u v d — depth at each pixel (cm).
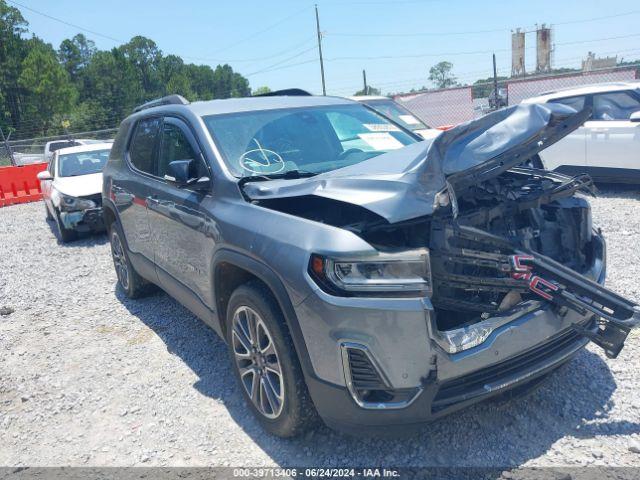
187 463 310
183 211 388
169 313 538
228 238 325
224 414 355
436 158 278
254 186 336
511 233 322
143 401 381
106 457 324
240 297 320
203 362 429
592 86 920
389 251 266
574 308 280
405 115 1034
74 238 922
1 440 354
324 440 316
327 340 264
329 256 263
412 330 254
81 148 1073
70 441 344
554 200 324
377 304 254
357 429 271
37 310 584
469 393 267
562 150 908
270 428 321
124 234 533
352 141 419
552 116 274
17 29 7600
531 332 282
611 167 859
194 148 397
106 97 9681
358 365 261
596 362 372
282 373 296
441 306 286
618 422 308
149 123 496
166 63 12800
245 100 455
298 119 423
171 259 428
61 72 7531
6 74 7250
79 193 896
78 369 437
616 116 872
